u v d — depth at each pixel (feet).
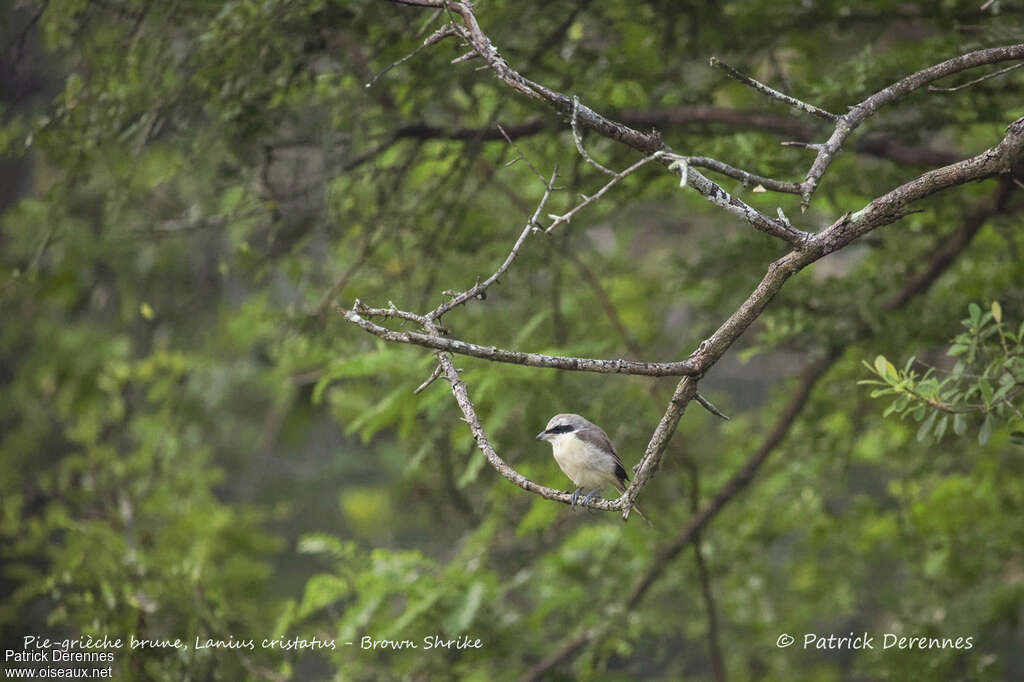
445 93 38.88
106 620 38.37
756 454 45.44
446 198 44.37
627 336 48.08
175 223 42.73
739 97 43.88
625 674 48.47
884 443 48.47
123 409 55.88
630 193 41.06
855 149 35.40
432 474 53.06
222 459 68.49
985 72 33.19
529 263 46.52
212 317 58.03
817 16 38.40
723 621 58.18
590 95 37.73
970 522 45.65
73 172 37.96
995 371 25.48
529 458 40.24
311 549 42.68
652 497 48.60
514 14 37.47
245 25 34.06
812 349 42.29
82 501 50.57
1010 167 19.94
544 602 43.86
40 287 48.32
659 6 38.75
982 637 43.50
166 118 36.81
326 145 38.60
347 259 47.93
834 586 52.06
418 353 41.70
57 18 37.11
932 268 40.70
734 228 47.19
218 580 44.93
